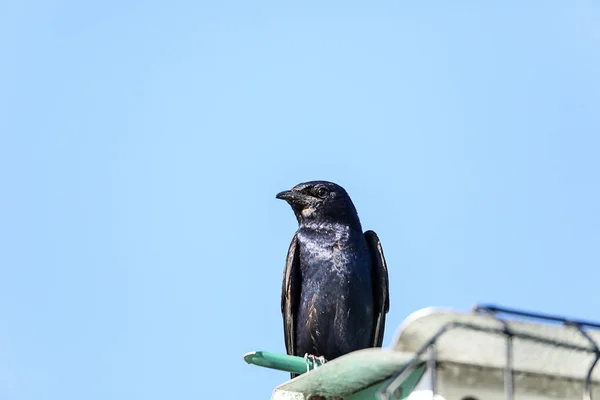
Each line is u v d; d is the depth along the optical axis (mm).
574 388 12086
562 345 11086
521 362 11609
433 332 10930
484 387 11695
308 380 12516
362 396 12719
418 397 11609
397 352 11227
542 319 10734
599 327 10859
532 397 11930
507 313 10625
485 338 11133
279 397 13195
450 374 11617
